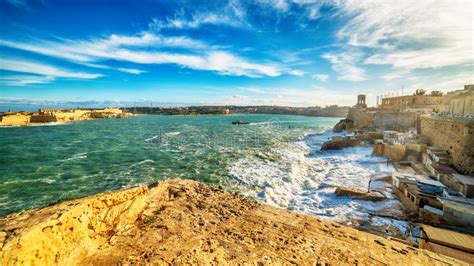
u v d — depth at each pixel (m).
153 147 41.28
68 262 4.83
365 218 13.72
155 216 7.45
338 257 5.96
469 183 13.80
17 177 23.67
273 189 19.55
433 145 26.03
